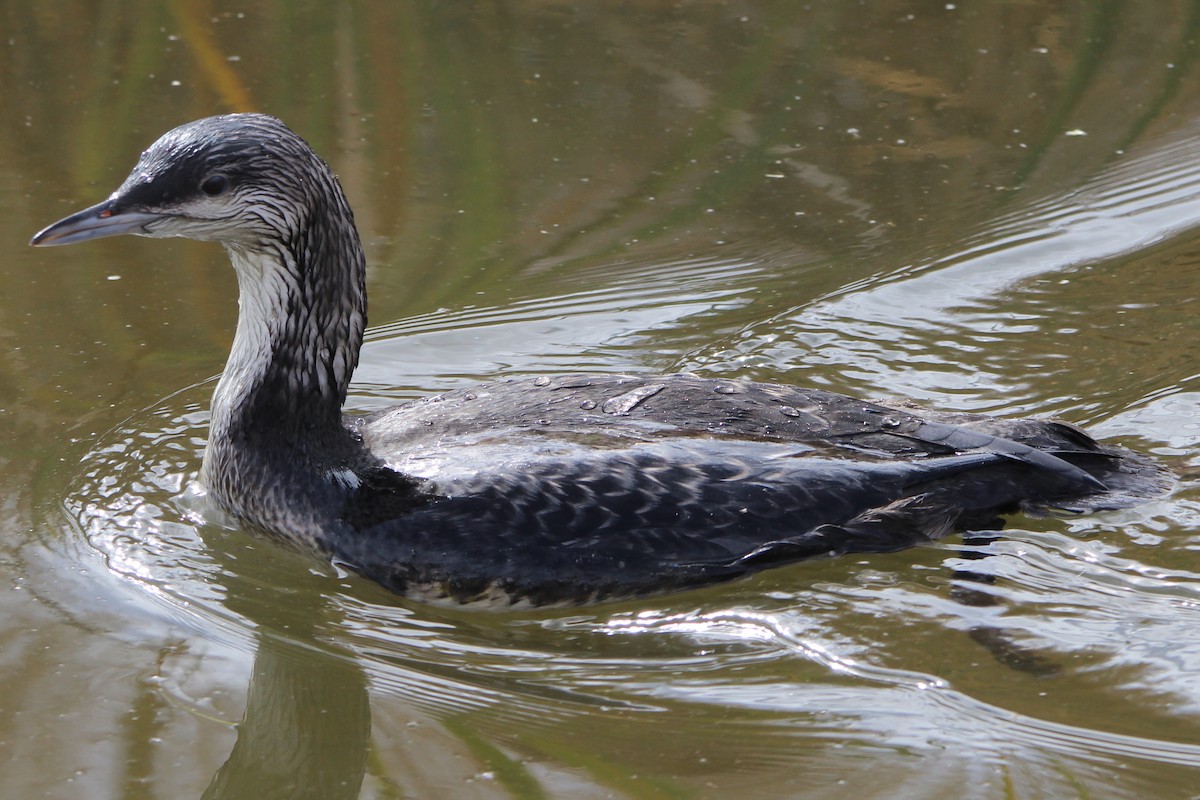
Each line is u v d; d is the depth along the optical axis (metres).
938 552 9.51
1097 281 13.44
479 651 8.99
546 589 9.19
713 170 15.95
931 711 8.24
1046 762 7.80
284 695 8.57
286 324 9.62
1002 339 12.54
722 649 8.88
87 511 10.39
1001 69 17.98
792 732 8.12
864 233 14.61
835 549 9.39
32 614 9.25
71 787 7.71
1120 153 15.99
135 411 11.72
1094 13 19.34
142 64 17.95
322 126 16.67
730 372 12.16
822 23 19.25
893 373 12.07
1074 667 8.53
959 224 14.67
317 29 18.95
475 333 13.01
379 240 14.62
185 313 13.38
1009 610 9.01
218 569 9.80
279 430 9.77
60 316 13.27
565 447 9.49
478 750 8.03
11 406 11.77
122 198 9.34
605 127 16.83
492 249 14.48
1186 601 9.02
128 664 8.81
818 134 16.64
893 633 8.91
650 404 9.98
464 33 18.98
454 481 9.39
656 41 18.83
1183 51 18.22
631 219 15.03
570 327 13.05
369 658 8.93
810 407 10.00
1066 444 10.16
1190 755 7.80
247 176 9.34
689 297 13.51
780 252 14.29
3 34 18.64
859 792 7.59
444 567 9.22
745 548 9.22
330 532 9.55
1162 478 10.15
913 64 18.16
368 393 12.08
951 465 9.59
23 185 15.34
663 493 9.20
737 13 19.53
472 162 16.09
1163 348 12.20
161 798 7.66
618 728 8.20
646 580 9.20
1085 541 9.52
